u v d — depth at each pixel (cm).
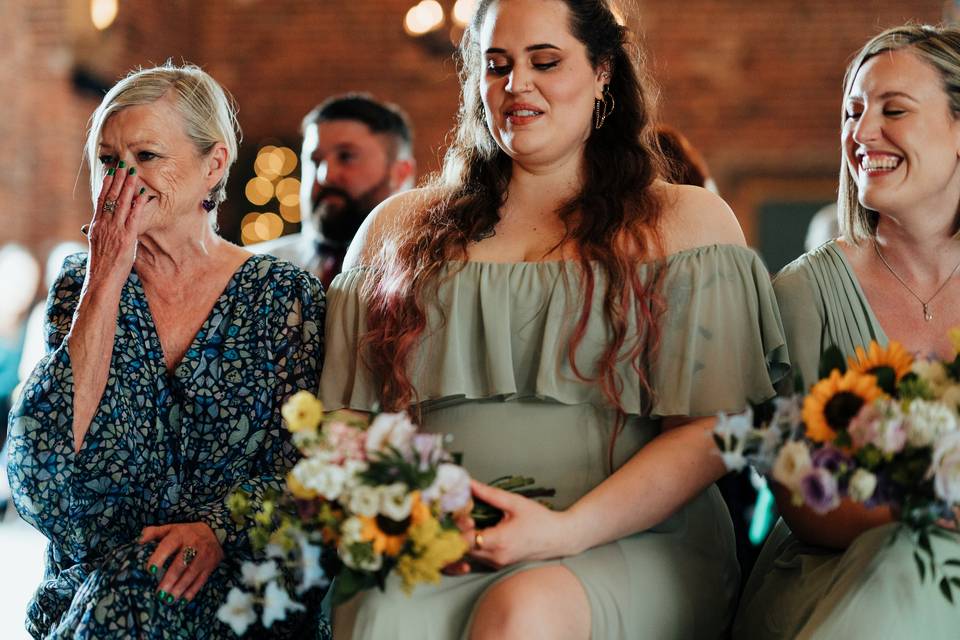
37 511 309
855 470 250
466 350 311
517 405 308
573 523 282
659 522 299
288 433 325
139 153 326
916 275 319
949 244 315
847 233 327
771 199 1209
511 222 326
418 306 313
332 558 280
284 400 328
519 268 311
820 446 255
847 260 324
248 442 326
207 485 324
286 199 1222
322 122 520
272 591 270
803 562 304
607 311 303
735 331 308
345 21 1235
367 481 251
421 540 248
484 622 272
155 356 329
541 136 313
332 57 1237
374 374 322
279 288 336
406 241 325
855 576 272
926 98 306
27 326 976
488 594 278
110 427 317
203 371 327
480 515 280
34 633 325
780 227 1209
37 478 308
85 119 1114
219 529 305
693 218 317
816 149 1195
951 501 248
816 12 1191
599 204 317
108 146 328
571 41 313
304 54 1239
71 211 1099
